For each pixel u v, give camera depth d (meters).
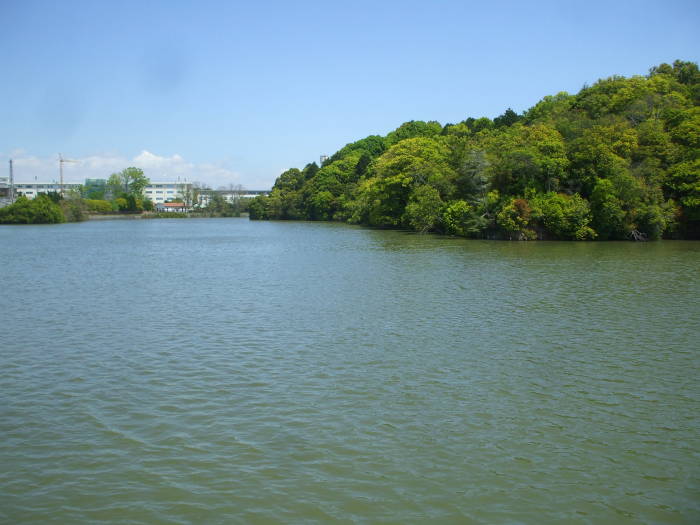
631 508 12.03
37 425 16.23
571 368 20.97
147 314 30.98
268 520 11.62
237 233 115.19
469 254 61.44
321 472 13.47
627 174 75.06
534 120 111.56
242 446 14.80
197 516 11.79
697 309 31.03
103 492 12.69
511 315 29.83
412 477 13.23
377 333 26.23
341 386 19.14
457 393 18.47
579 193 81.00
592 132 80.75
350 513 11.84
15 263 58.03
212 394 18.50
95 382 19.80
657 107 89.19
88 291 39.16
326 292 37.56
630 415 16.72
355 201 143.12
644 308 31.38
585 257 57.19
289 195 189.38
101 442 15.12
